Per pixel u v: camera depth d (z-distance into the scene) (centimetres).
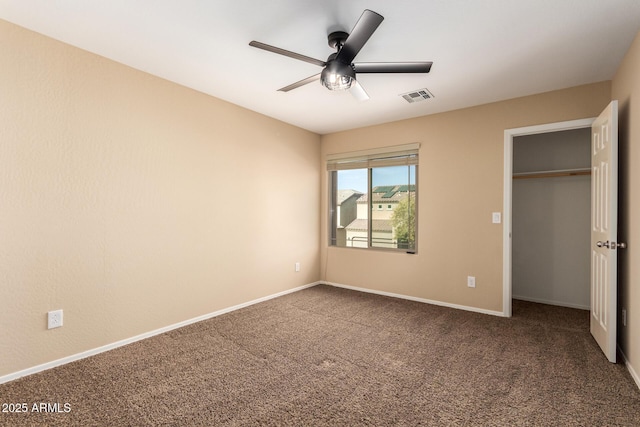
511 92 312
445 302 370
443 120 372
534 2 180
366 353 249
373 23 167
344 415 174
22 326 211
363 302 383
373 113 379
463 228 358
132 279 268
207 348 257
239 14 194
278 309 357
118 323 260
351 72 202
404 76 276
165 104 289
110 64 252
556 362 232
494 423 167
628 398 188
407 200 405
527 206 402
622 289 241
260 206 384
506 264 333
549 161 390
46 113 219
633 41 217
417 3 181
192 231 312
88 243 242
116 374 216
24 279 212
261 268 386
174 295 298
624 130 240
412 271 394
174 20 201
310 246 459
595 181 271
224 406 182
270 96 329
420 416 173
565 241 380
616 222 226
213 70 271
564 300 379
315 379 211
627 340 226
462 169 358
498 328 301
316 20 200
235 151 353
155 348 257
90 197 242
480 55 241
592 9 185
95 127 244
